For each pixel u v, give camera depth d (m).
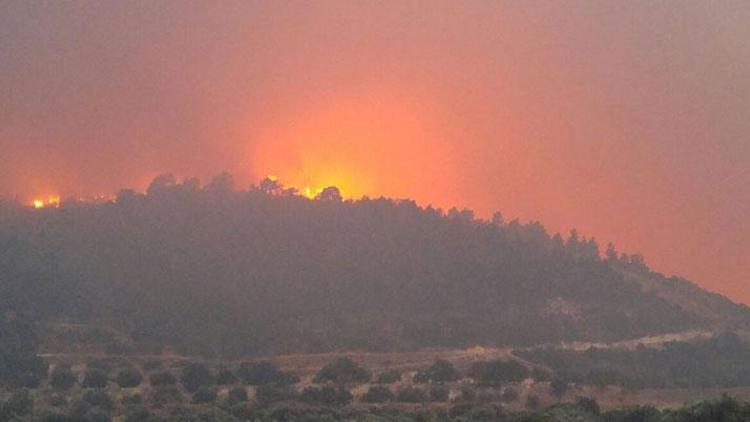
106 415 53.81
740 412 33.66
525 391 62.91
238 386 63.28
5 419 51.75
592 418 41.72
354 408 55.56
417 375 66.00
